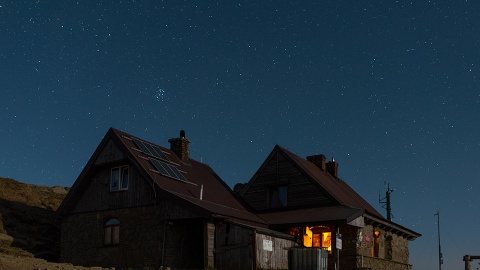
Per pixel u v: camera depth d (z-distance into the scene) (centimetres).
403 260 3419
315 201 2955
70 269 1727
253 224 2642
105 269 1992
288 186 3059
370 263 2795
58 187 4294
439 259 4141
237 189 3303
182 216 2450
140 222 2588
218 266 2373
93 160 2770
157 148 2964
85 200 2798
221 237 2412
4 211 3003
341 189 3372
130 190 2662
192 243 2597
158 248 2497
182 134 3170
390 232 3228
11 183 3525
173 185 2669
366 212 2767
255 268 2281
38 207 3319
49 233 3047
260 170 3162
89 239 2725
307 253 2359
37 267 1558
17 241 2741
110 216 2691
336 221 2581
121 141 2705
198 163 3281
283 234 2580
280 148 3133
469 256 3241
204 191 2873
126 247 2595
